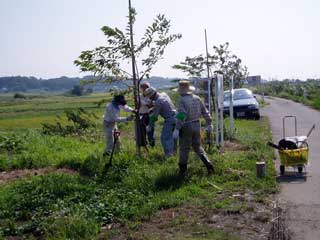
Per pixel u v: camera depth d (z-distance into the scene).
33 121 43.06
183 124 9.30
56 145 14.80
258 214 7.15
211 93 16.03
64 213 7.59
